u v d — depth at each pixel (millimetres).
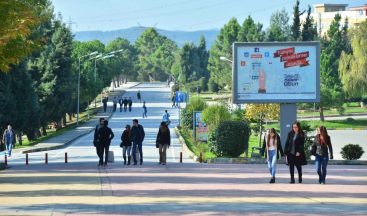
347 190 30141
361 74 113438
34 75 97250
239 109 80312
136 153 46688
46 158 49750
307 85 51438
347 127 116875
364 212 22375
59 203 24719
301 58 51312
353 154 52500
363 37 113938
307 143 50719
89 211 22266
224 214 21641
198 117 71812
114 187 31016
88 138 88312
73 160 54031
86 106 133750
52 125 121312
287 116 51750
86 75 124375
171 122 115688
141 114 132875
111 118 124375
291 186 31969
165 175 37781
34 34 39781
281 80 51406
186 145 69625
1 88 73250
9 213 21656
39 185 31906
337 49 160375
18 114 78562
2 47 29797
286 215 21469
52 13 99562
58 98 98625
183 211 22375
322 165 33469
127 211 22297
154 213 21797
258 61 51438
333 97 127750
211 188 30812
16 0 30203
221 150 52594
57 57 98062
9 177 36469
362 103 155125
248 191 29531
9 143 62156
